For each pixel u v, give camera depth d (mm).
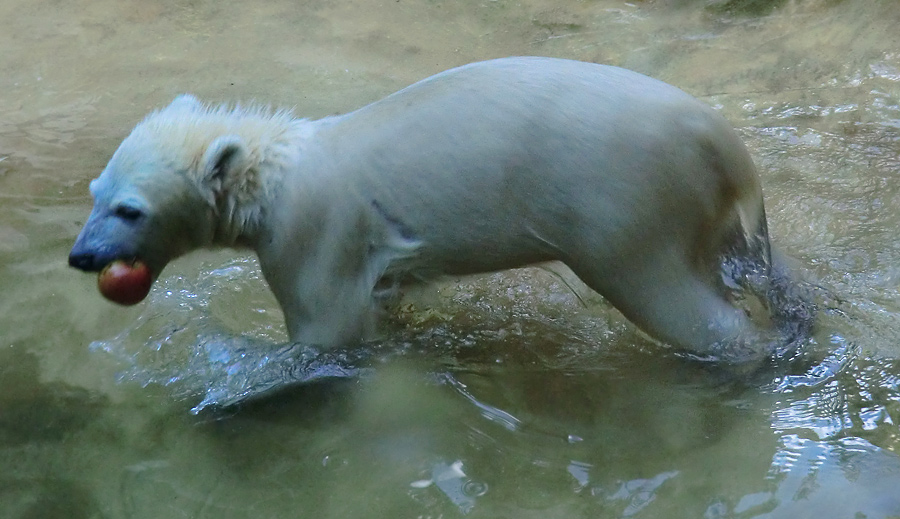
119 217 3889
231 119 3971
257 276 4266
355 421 3947
